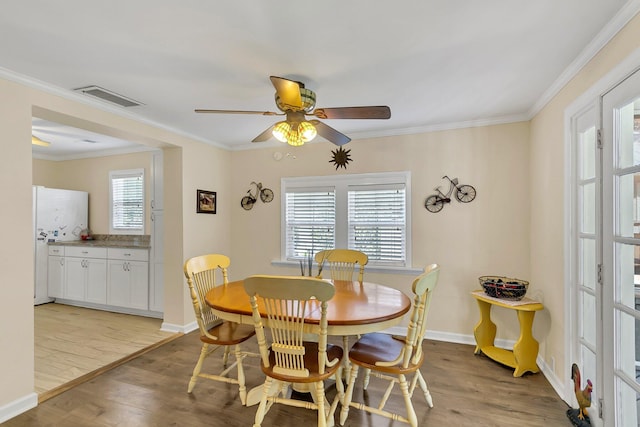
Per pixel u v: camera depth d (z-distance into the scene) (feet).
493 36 5.94
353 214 12.60
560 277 7.84
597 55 6.13
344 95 8.75
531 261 10.14
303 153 13.44
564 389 7.57
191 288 7.89
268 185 14.08
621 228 5.58
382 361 6.58
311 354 6.84
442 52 6.52
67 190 16.90
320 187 13.15
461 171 11.14
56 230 16.52
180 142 12.20
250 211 14.39
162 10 5.15
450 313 11.28
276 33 5.83
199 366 7.97
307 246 13.33
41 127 12.51
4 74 7.05
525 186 10.37
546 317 8.80
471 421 6.85
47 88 7.89
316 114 7.43
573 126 7.27
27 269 7.43
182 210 12.26
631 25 5.11
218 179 14.06
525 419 6.91
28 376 7.36
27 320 7.40
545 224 8.87
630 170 5.26
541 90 8.43
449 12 5.24
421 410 7.25
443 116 10.53
